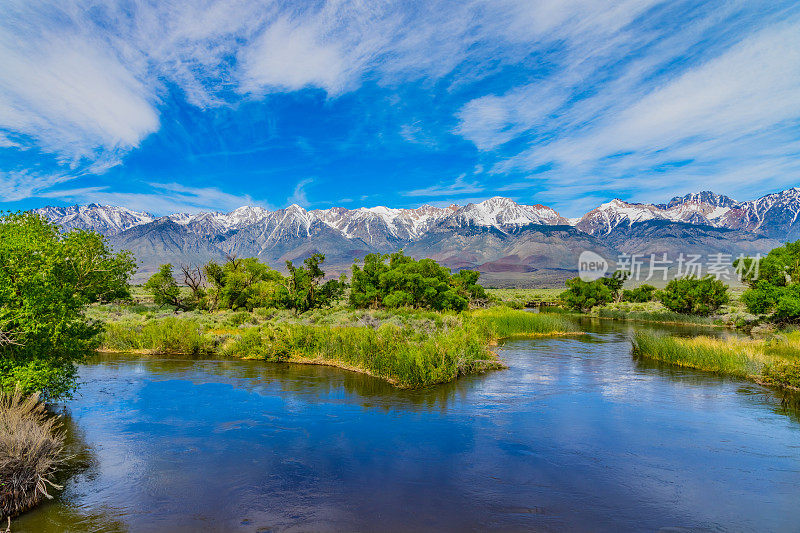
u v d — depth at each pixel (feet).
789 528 24.38
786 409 48.67
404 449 36.01
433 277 180.04
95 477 30.22
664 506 26.81
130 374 64.75
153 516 25.00
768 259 134.62
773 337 95.55
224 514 25.29
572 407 49.14
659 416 45.88
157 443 36.91
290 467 32.14
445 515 25.38
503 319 125.08
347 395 53.88
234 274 175.52
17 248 35.76
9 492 25.09
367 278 175.94
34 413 34.17
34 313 35.27
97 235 50.85
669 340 84.58
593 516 25.48
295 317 146.41
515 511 25.94
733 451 36.14
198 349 84.69
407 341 69.97
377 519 24.84
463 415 45.73
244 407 47.98
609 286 273.75
